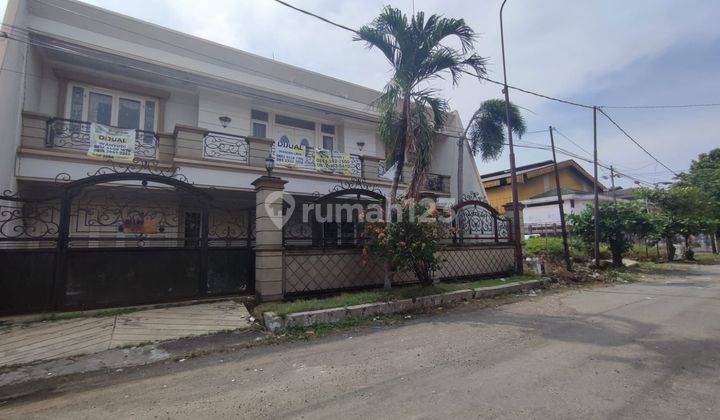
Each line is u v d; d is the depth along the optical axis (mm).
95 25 9820
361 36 8383
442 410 3193
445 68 8742
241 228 8289
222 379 4172
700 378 3848
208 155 10305
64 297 6230
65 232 6359
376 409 3262
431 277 9547
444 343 5320
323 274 8227
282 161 11258
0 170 7547
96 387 4074
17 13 8336
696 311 7309
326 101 13477
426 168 8945
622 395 3441
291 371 4359
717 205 22922
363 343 5441
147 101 11367
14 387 4113
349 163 12562
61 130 9164
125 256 6723
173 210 9859
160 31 10711
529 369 4164
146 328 5887
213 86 11188
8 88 7812
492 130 16344
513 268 11766
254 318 6570
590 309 7621
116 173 6785
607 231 16234
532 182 26844
